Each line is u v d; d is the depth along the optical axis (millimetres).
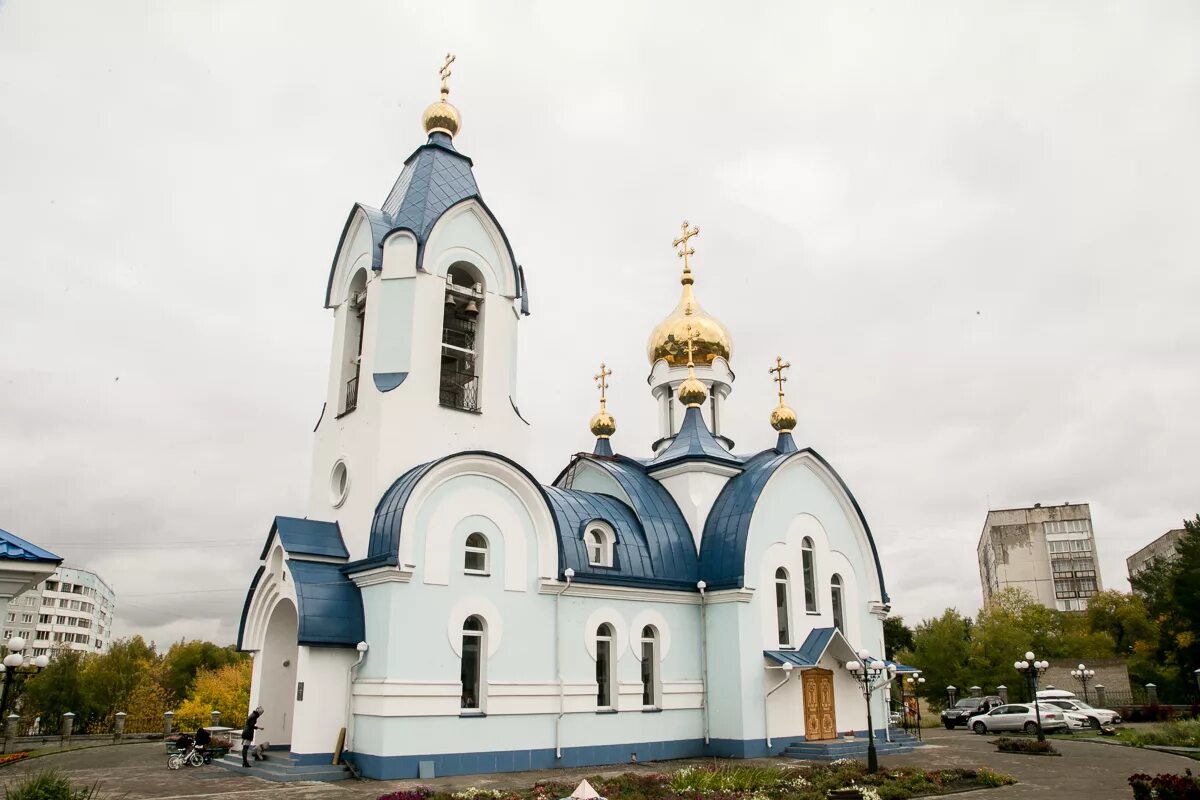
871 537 31531
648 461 32375
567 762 22953
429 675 20812
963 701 51562
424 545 21422
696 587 27266
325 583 21781
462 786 18891
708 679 26859
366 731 20312
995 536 112875
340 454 24891
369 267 25766
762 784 18828
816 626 28859
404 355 24359
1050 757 27422
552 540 23844
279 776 19453
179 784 19250
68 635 123375
